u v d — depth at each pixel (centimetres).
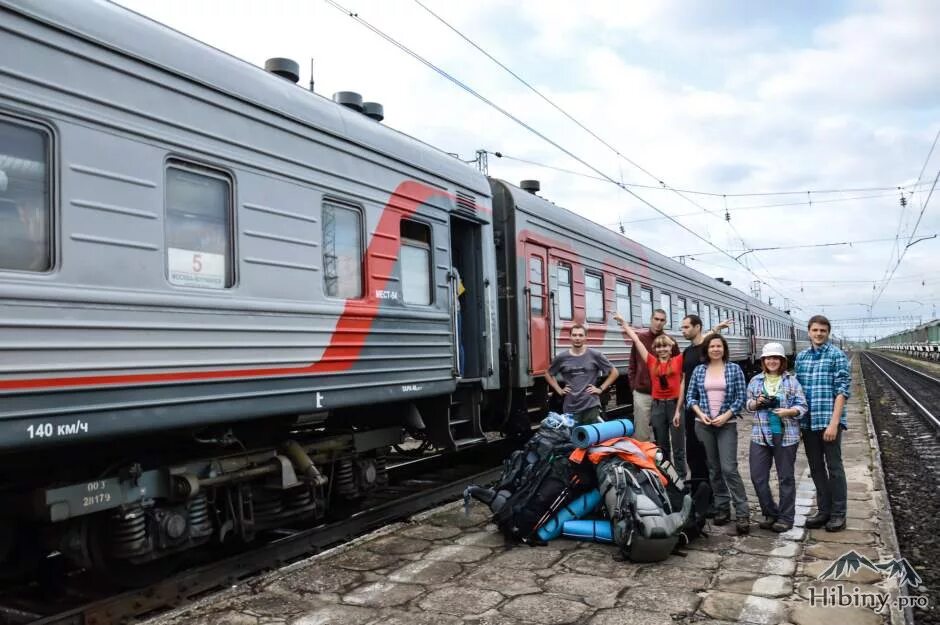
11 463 413
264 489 541
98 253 392
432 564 497
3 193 357
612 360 1194
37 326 361
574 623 393
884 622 391
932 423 1448
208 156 463
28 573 489
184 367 434
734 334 2188
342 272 580
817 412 575
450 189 743
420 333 668
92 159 394
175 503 470
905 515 722
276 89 527
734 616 400
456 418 798
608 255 1214
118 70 412
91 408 383
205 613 411
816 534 568
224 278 474
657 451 559
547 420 592
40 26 375
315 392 534
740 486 575
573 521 558
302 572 482
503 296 906
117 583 473
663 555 496
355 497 652
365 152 611
